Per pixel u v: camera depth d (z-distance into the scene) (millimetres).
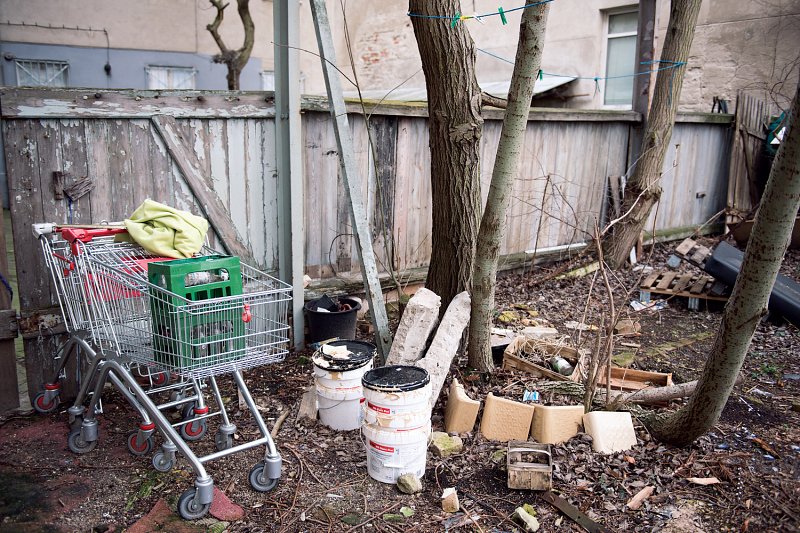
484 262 3986
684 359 4895
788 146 2514
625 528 2822
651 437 3533
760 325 5496
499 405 3572
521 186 6711
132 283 2996
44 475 3227
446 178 4309
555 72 11492
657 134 6887
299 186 4703
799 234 7836
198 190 4348
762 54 9359
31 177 3703
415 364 3789
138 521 2881
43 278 3814
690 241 6789
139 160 4105
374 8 13625
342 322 4738
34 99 3625
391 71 13500
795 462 3320
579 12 10969
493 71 11969
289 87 4523
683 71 6805
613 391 4094
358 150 5297
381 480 3186
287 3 4410
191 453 2932
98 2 12977
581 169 7312
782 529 2766
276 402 4070
